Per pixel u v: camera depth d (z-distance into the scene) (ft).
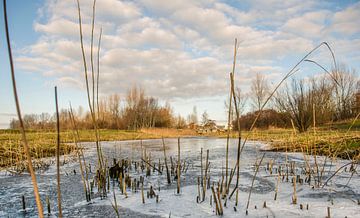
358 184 16.40
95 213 12.13
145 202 13.61
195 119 202.90
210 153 37.65
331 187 15.84
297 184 16.90
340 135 35.22
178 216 11.57
